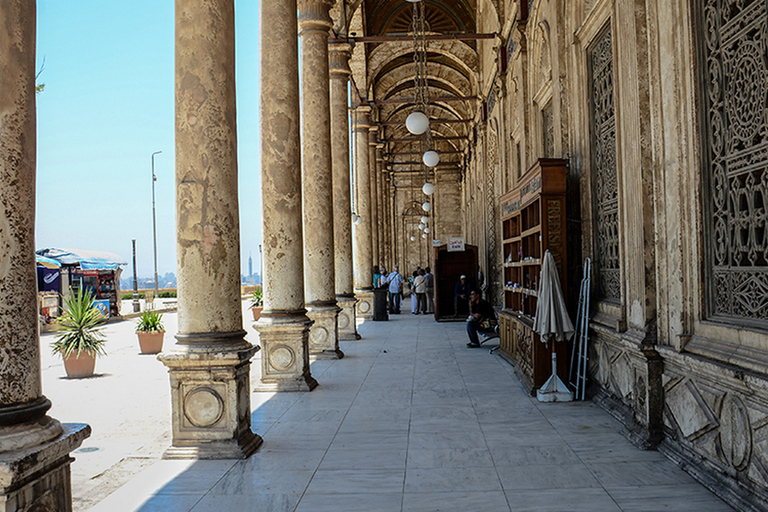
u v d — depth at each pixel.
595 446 4.87
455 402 6.64
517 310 9.24
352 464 4.61
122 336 16.45
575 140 7.14
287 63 7.41
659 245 4.63
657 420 4.75
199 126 4.98
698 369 3.98
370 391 7.36
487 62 16.16
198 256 4.96
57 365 11.22
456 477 4.25
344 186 12.98
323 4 9.96
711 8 3.90
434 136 30.45
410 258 37.47
